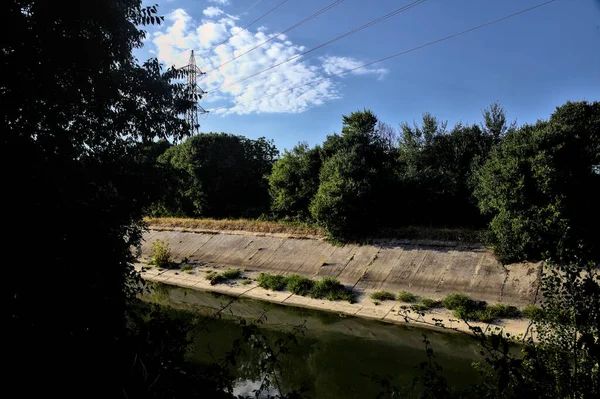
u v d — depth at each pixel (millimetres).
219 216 30578
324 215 19656
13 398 4285
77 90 6430
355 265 17875
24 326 4832
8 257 4742
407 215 20938
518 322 12258
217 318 14930
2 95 5422
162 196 7875
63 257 5211
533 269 13953
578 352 4121
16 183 4918
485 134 22062
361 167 20453
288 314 15430
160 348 4988
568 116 18453
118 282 6277
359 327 13695
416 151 23031
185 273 20953
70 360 4742
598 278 4184
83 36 6262
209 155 30297
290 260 19922
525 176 14516
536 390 3787
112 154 7184
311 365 10898
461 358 10953
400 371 10312
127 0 6828
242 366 10531
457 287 14750
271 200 30406
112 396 4328
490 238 15898
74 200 5254
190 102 7840
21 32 5418
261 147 34625
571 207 13969
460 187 20484
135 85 7086
